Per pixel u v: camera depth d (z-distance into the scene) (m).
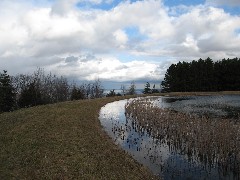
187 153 27.48
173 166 24.61
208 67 121.94
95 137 31.33
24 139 28.97
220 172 23.52
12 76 103.12
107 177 20.38
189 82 123.75
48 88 115.62
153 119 38.41
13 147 26.72
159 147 30.09
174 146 29.92
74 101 65.81
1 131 33.50
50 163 22.27
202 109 57.34
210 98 84.69
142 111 44.94
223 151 25.28
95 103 65.50
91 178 19.77
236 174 23.06
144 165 24.61
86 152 25.41
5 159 23.80
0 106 67.19
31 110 48.34
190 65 126.06
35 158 23.45
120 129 38.41
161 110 44.19
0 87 68.00
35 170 21.06
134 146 30.33
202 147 26.12
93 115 47.62
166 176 22.45
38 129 32.97
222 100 77.00
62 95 118.00
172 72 128.38
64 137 29.67
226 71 118.06
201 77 122.06
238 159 23.80
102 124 42.16
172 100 79.31
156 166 24.56
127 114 51.62
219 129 29.36
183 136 30.89
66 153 24.66
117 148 28.47
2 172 21.03
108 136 33.59
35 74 112.69
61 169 21.16
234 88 118.00
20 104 70.00
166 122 35.56
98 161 23.42
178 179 21.95
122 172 21.81
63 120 38.34
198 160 26.19
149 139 33.38
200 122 32.97
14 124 36.50
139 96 96.62
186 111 54.34
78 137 30.14
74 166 21.84
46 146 26.59
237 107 60.09
